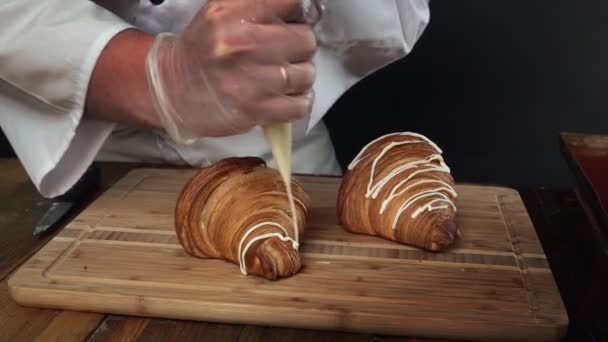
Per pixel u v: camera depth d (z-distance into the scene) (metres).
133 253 0.74
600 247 0.76
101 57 0.73
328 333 0.63
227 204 0.71
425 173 0.76
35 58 0.74
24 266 0.71
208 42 0.56
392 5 0.96
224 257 0.72
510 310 0.62
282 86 0.57
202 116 0.61
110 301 0.65
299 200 0.75
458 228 0.75
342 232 0.79
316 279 0.68
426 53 1.33
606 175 0.82
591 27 1.26
